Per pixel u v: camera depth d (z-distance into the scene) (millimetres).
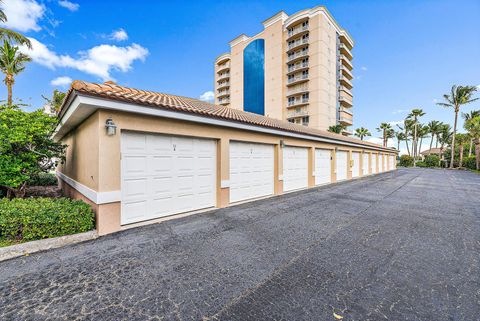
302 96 40344
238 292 2643
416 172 26906
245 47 48281
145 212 5340
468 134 36844
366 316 2248
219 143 6895
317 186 12000
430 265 3352
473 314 2273
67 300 2459
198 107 7414
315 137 11180
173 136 5859
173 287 2729
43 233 3977
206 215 6008
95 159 4648
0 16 10273
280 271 3141
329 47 39656
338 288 2740
